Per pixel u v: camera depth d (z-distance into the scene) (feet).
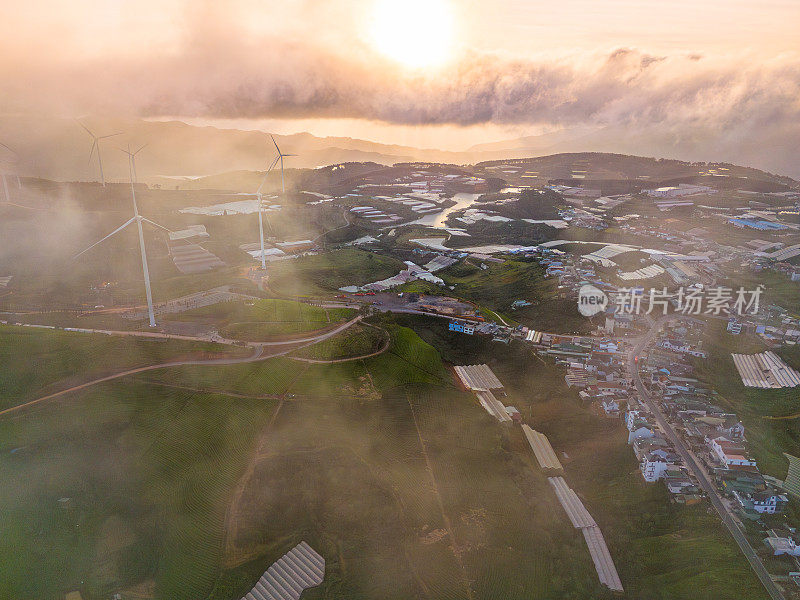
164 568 494.18
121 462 597.93
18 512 534.37
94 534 528.22
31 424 624.18
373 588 478.18
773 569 483.51
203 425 638.12
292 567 494.18
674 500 566.77
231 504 547.90
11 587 474.90
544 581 495.82
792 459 634.43
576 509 580.71
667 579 493.77
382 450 642.63
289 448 619.67
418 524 548.31
